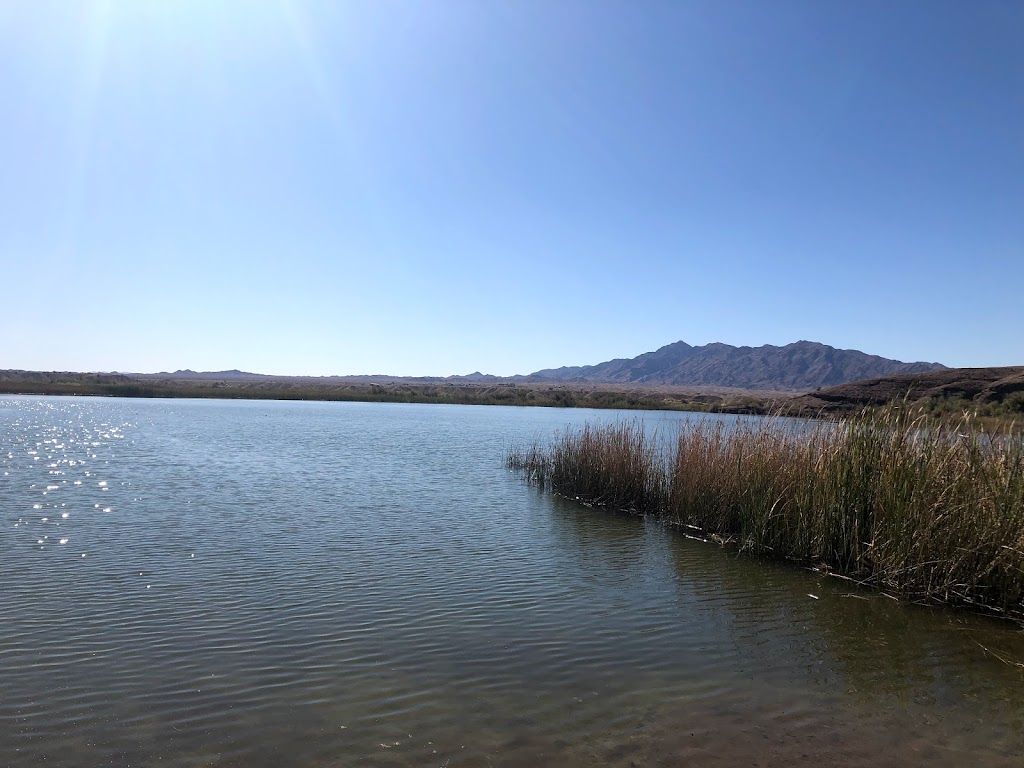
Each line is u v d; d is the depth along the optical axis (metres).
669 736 6.75
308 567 12.54
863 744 6.72
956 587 11.24
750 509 15.09
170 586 11.19
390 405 98.44
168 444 35.00
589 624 9.98
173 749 6.26
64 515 16.53
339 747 6.36
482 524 17.00
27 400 89.50
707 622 10.25
